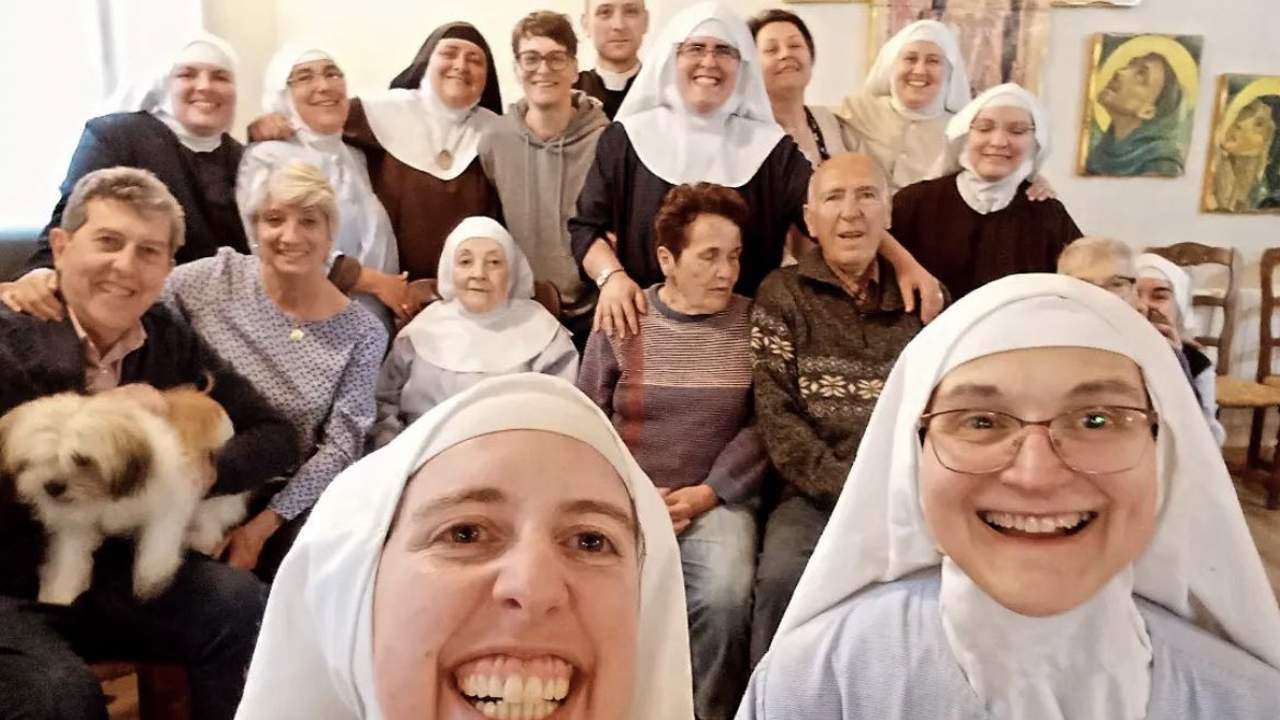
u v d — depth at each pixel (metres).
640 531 0.83
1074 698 0.93
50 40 3.31
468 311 2.29
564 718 0.70
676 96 2.30
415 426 0.79
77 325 1.68
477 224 2.30
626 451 0.83
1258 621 0.93
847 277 2.05
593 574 0.71
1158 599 0.97
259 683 0.82
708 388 2.01
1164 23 3.74
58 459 1.45
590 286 2.53
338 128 2.53
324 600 0.77
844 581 1.03
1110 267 2.10
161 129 2.33
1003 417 0.88
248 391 1.85
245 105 3.66
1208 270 3.86
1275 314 3.91
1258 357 3.89
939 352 0.92
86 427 1.46
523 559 0.69
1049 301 0.89
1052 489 0.86
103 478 1.46
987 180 2.41
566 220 2.53
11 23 3.24
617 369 2.05
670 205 2.04
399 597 0.71
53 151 3.35
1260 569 0.92
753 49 2.27
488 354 2.24
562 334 2.33
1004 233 2.43
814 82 3.72
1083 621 0.91
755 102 2.32
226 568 1.67
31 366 1.64
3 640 1.45
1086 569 0.88
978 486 0.89
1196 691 0.93
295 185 1.93
